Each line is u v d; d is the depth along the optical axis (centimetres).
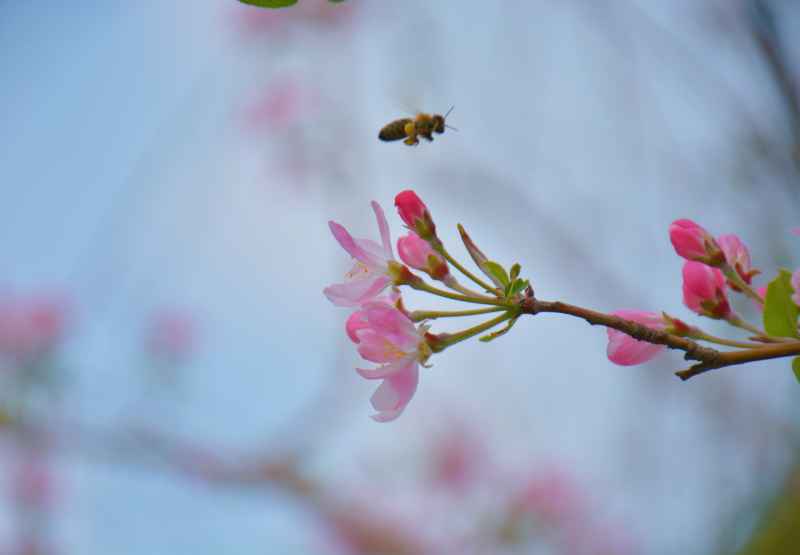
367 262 85
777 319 83
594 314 83
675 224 86
